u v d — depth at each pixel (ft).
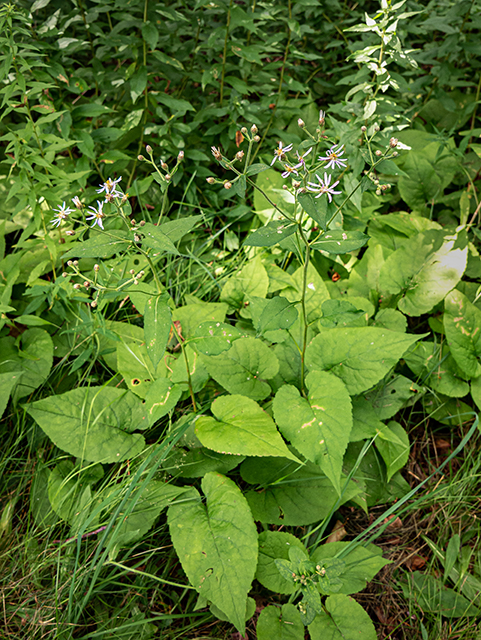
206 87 2.60
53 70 2.06
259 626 1.47
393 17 1.89
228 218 2.46
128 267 2.05
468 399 2.06
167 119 2.24
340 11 2.80
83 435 1.67
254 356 1.81
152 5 2.21
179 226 1.38
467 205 2.37
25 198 1.85
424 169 2.45
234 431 1.55
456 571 1.71
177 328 1.90
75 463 1.77
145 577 1.61
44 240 1.90
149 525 1.56
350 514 1.81
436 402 2.00
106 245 1.32
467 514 1.80
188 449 1.72
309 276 2.01
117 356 1.86
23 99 1.82
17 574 1.59
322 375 1.65
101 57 2.37
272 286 2.03
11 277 1.97
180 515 1.52
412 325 2.24
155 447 1.70
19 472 1.77
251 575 1.40
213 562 1.42
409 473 1.90
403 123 2.28
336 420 1.54
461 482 1.81
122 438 1.70
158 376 1.82
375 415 1.80
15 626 1.52
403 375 2.04
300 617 1.49
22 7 2.17
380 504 1.83
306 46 2.86
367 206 2.37
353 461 1.84
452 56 2.55
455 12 2.39
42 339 1.92
